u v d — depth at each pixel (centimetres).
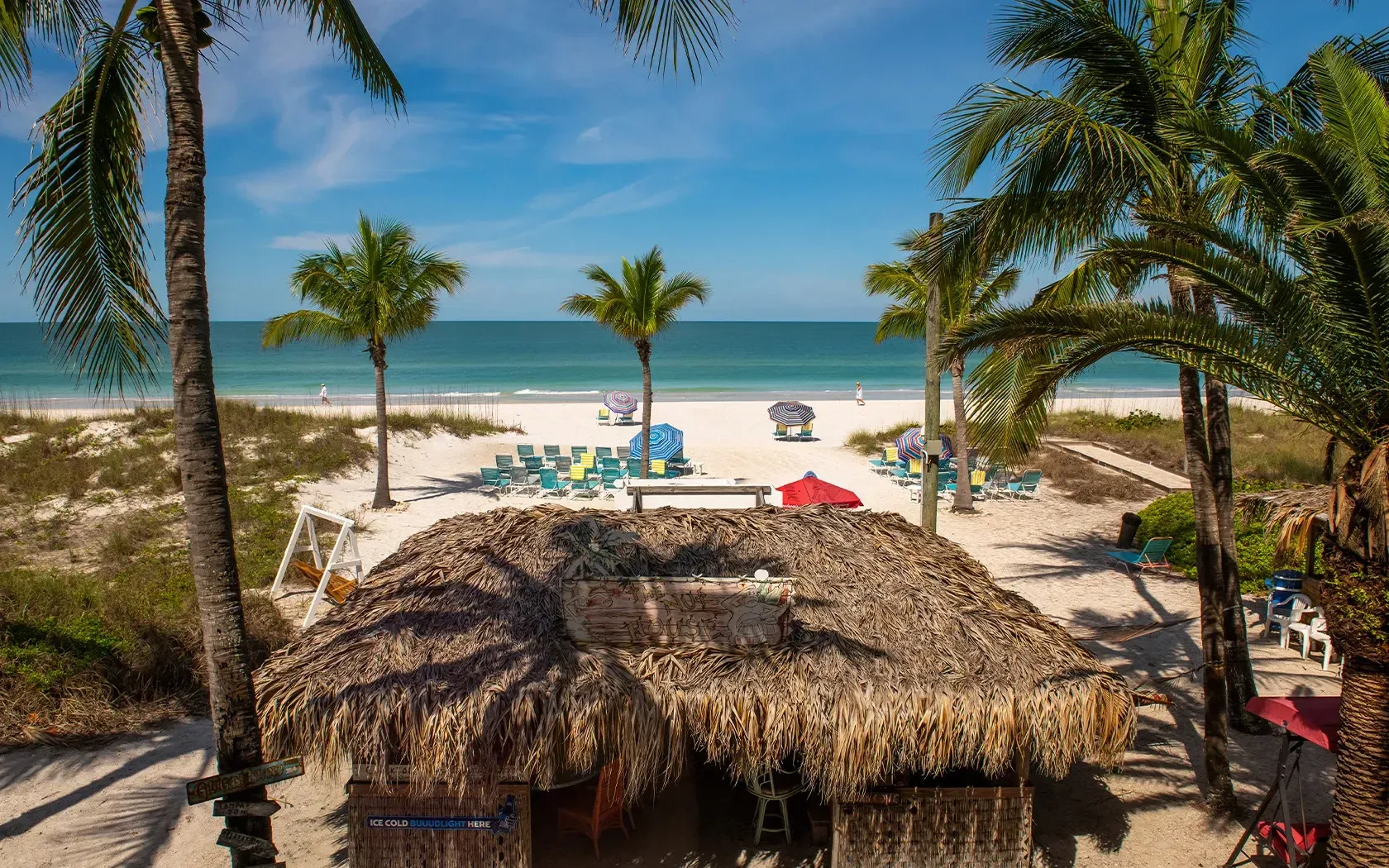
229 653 450
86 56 487
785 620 567
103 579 1163
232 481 1798
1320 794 711
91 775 712
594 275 1834
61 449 1972
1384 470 459
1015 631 598
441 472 2166
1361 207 489
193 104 434
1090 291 856
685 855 614
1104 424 2772
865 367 7731
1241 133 557
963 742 525
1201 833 657
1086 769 758
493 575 631
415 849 557
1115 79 670
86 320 498
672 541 685
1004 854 573
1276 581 1097
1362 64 670
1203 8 710
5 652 825
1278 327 525
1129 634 954
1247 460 2089
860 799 560
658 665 543
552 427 3047
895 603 620
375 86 644
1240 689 826
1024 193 634
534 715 503
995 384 634
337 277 1694
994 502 1925
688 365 7938
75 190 486
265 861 460
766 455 2481
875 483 2100
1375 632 480
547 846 623
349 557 1344
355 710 507
